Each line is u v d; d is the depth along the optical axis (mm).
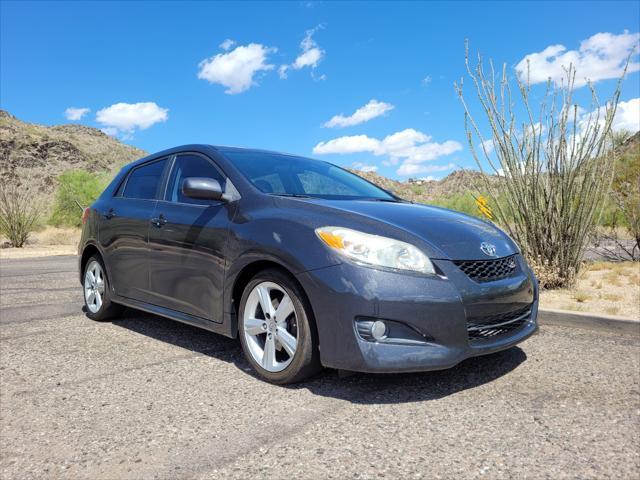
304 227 3258
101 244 5156
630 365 3754
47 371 3779
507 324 3389
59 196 27141
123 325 5238
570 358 3912
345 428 2730
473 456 2414
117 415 2959
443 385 3346
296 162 4641
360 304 2945
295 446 2535
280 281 3305
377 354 2932
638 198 9422
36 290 7809
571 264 6883
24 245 20828
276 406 3041
